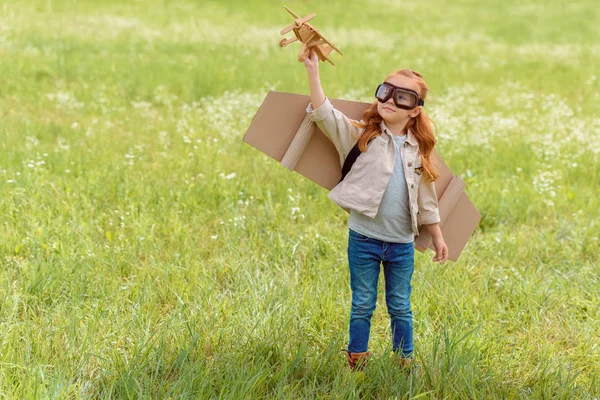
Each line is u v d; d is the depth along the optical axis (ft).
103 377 10.84
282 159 11.04
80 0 62.44
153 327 12.62
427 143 10.83
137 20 56.24
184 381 10.42
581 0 89.86
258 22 61.21
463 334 12.87
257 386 10.60
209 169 22.08
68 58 39.55
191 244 16.35
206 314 13.06
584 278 15.92
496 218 19.49
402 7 78.28
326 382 11.21
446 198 11.78
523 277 15.85
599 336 13.55
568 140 27.96
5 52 39.65
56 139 24.94
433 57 49.62
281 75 39.34
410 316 11.53
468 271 15.87
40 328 12.19
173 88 35.32
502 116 32.78
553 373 11.60
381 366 11.32
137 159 22.95
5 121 26.61
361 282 11.20
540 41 61.52
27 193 18.54
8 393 9.97
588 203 21.03
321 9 71.61
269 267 15.47
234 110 30.55
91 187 19.58
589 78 43.62
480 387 11.23
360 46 52.54
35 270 14.03
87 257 14.98
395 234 10.99
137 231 16.66
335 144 10.84
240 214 18.56
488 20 73.67
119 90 33.83
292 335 12.59
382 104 10.53
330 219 19.04
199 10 64.69
